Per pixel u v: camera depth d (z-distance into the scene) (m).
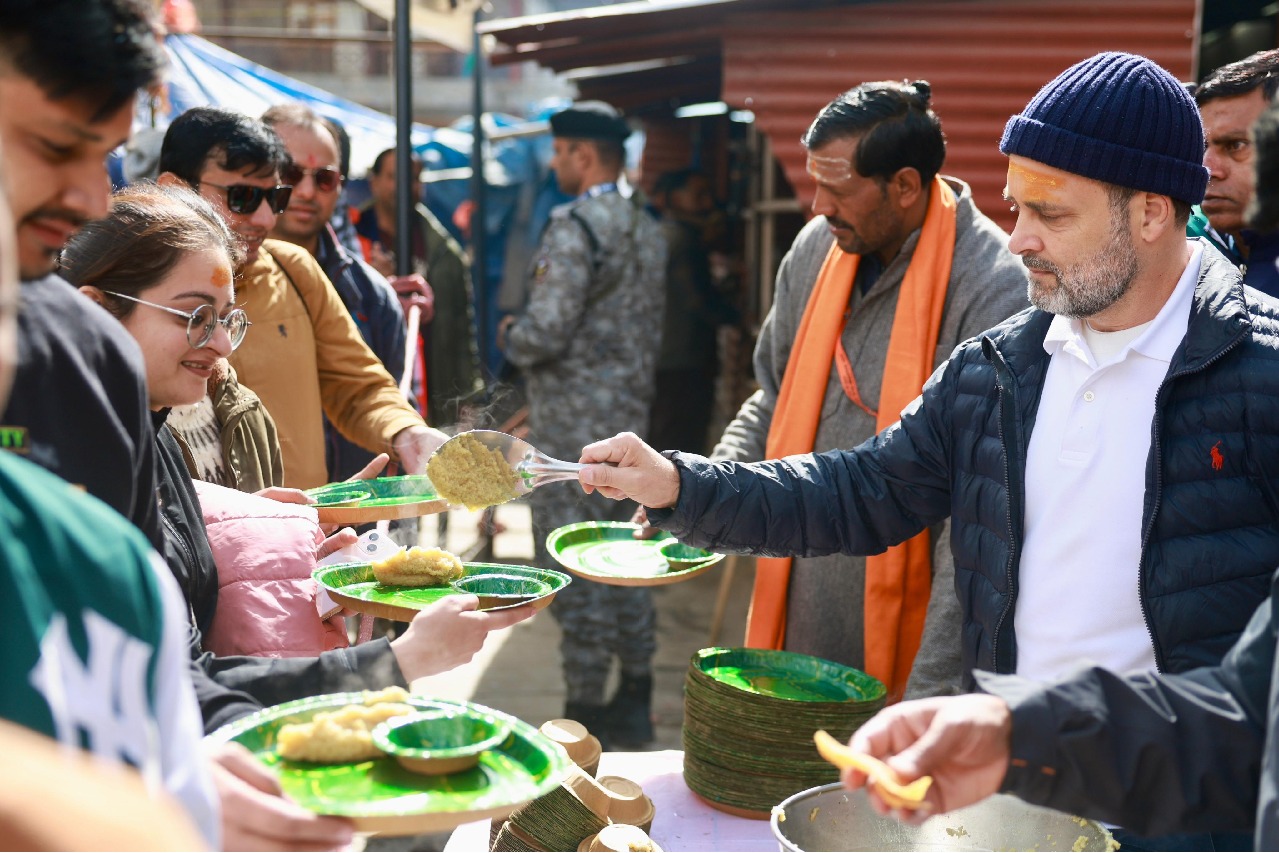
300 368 3.14
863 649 2.90
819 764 2.14
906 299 2.78
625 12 5.57
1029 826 1.73
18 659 0.81
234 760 1.26
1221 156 2.78
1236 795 1.31
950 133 5.25
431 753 1.38
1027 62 5.18
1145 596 1.75
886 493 2.19
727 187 9.38
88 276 1.91
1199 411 1.75
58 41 1.07
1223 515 1.74
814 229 3.16
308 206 3.84
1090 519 1.83
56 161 1.14
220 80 6.64
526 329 4.88
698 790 2.24
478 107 7.82
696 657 2.36
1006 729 1.30
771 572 3.01
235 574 2.08
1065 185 1.79
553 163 5.37
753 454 3.21
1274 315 1.79
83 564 0.88
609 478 2.23
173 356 1.94
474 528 8.16
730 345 8.64
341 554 2.47
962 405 2.06
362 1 7.30
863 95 2.75
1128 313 1.84
